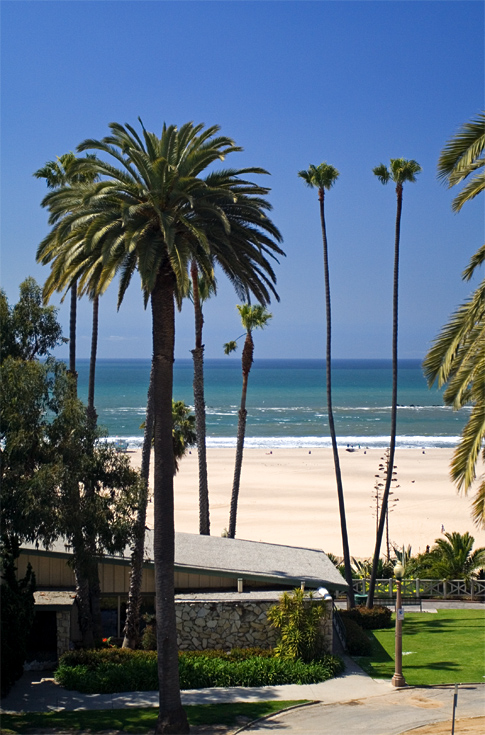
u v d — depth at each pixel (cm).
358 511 5803
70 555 2402
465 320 1285
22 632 2108
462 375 1263
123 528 2102
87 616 2342
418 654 2398
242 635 2334
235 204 2056
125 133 2078
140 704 1989
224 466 8319
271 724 1798
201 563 2517
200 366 3559
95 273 2183
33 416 2066
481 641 2534
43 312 2236
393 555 4334
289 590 2484
